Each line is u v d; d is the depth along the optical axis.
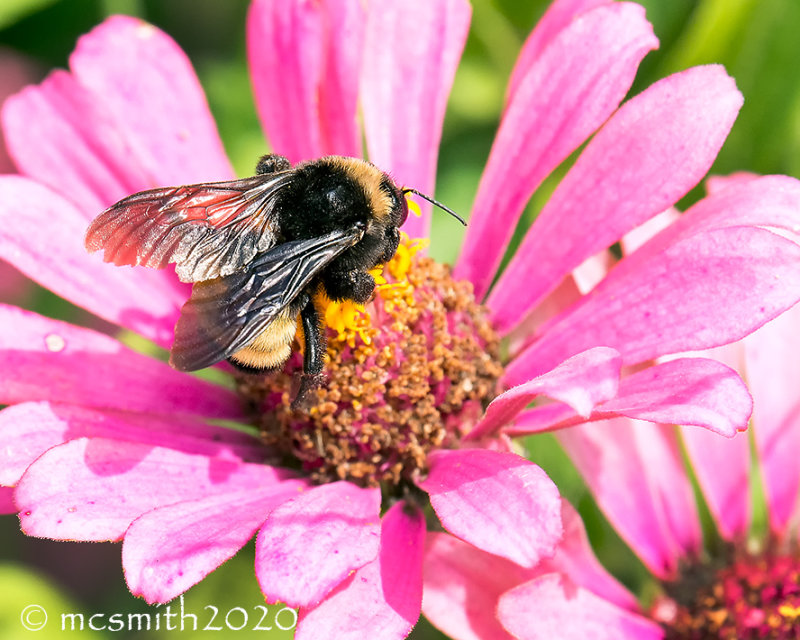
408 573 0.22
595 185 0.23
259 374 0.22
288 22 0.23
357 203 0.22
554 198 0.23
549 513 0.21
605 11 0.23
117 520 0.21
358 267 0.22
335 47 0.23
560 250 0.23
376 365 0.23
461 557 0.22
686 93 0.22
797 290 0.21
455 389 0.23
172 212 0.22
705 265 0.21
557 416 0.22
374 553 0.21
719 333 0.21
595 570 0.23
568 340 0.22
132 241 0.22
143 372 0.23
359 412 0.23
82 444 0.21
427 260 0.23
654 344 0.22
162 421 0.23
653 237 0.22
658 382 0.21
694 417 0.20
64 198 0.23
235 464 0.22
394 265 0.23
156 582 0.21
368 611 0.21
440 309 0.23
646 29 0.23
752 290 0.21
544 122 0.23
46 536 0.21
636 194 0.22
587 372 0.20
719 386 0.21
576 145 0.23
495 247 0.23
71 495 0.21
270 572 0.21
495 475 0.21
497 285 0.23
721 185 0.23
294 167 0.22
